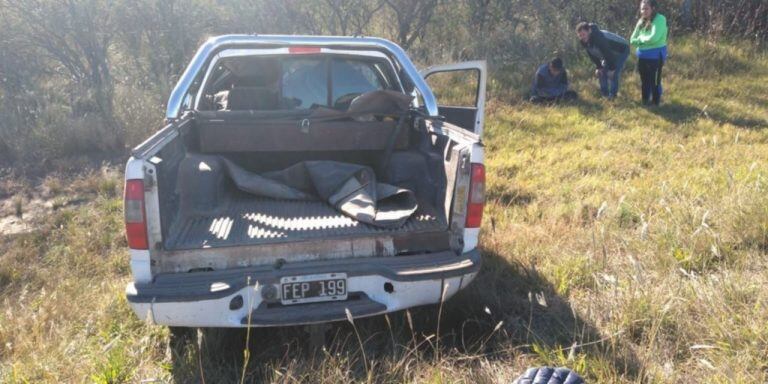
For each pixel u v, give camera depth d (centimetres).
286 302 296
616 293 350
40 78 1015
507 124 836
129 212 279
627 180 584
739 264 382
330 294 299
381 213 333
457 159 317
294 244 305
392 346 329
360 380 301
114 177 686
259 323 288
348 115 400
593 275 379
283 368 300
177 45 1033
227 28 1117
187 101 438
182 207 336
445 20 1261
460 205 317
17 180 714
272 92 441
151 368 322
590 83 1037
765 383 273
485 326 355
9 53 964
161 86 943
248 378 314
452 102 958
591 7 1269
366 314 297
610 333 320
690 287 351
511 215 515
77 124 823
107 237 520
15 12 942
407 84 469
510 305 372
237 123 386
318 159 413
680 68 1082
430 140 390
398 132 400
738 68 1093
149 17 1016
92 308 392
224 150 391
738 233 419
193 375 312
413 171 376
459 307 371
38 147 806
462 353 329
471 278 313
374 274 302
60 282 440
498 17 1271
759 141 717
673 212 467
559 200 546
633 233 455
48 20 950
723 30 1235
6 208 630
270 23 1152
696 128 780
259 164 409
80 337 358
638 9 1298
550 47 1180
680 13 1308
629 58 1147
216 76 488
